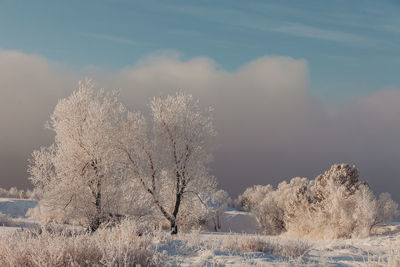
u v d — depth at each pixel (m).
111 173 16.53
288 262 6.02
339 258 7.44
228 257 6.31
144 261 4.72
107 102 17.33
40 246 4.55
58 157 16.33
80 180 15.88
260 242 7.71
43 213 16.86
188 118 19.00
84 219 15.41
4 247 4.57
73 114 16.50
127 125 17.91
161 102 18.95
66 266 4.29
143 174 17.75
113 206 15.92
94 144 16.25
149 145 18.41
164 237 8.12
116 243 5.04
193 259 6.07
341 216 17.22
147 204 17.23
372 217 17.48
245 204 52.09
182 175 18.72
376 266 4.77
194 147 18.78
